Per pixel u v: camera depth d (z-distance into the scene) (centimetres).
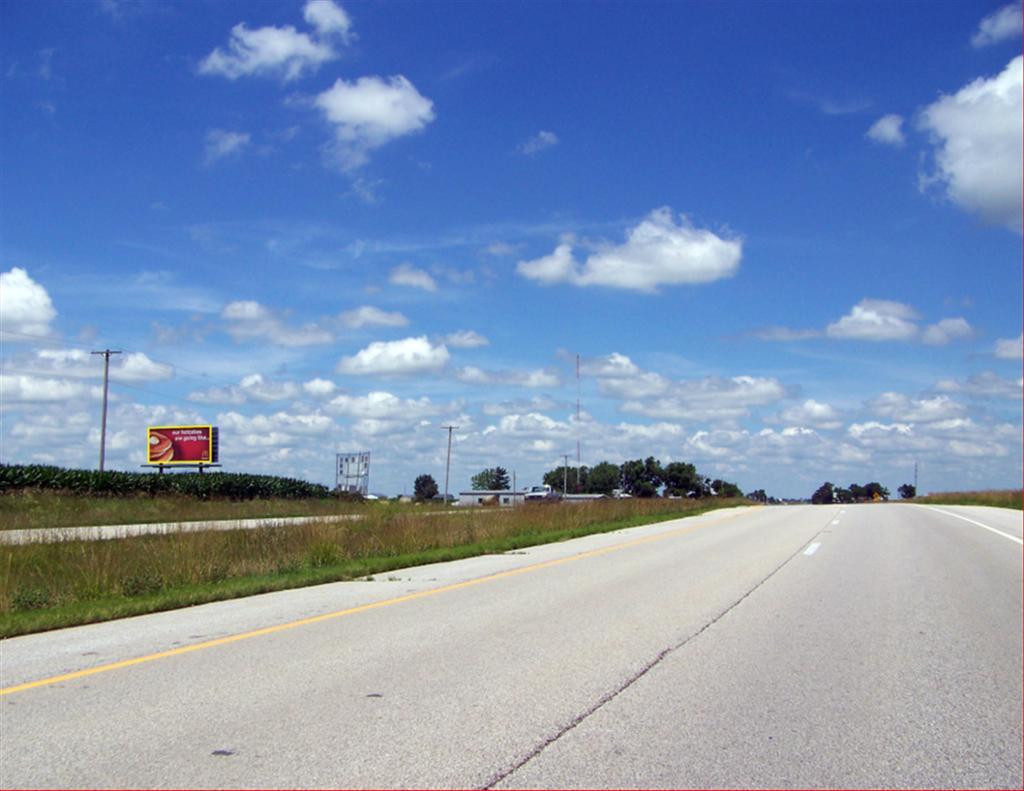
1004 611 1218
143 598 1320
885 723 691
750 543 2378
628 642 980
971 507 5300
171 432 6719
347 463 7988
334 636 1009
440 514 2889
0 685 780
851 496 15888
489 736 637
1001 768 592
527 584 1492
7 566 1527
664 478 12194
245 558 1770
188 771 562
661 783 554
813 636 1028
